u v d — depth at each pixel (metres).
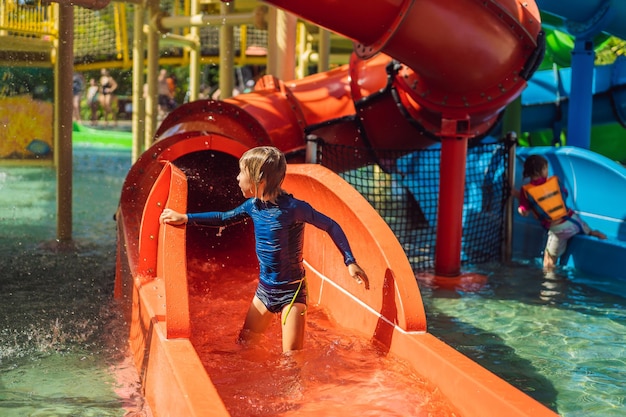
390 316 4.21
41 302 6.01
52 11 13.45
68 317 5.57
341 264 5.08
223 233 6.86
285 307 4.33
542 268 7.70
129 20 18.39
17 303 5.96
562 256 7.84
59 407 3.88
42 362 4.58
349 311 4.84
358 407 3.53
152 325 3.92
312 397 3.65
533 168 7.78
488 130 7.79
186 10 15.12
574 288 6.84
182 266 4.07
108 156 19.55
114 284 6.54
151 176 6.15
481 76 6.50
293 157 7.42
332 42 16.06
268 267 4.38
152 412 3.75
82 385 4.20
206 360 4.21
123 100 28.38
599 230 8.14
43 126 15.75
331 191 4.93
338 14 5.77
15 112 15.50
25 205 11.29
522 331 5.48
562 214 7.70
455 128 6.84
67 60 8.64
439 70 6.37
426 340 3.86
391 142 7.78
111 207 11.52
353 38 6.07
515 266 7.80
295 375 3.92
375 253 4.41
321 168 5.37
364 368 4.00
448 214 7.18
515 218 9.03
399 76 7.05
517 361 4.83
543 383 4.43
